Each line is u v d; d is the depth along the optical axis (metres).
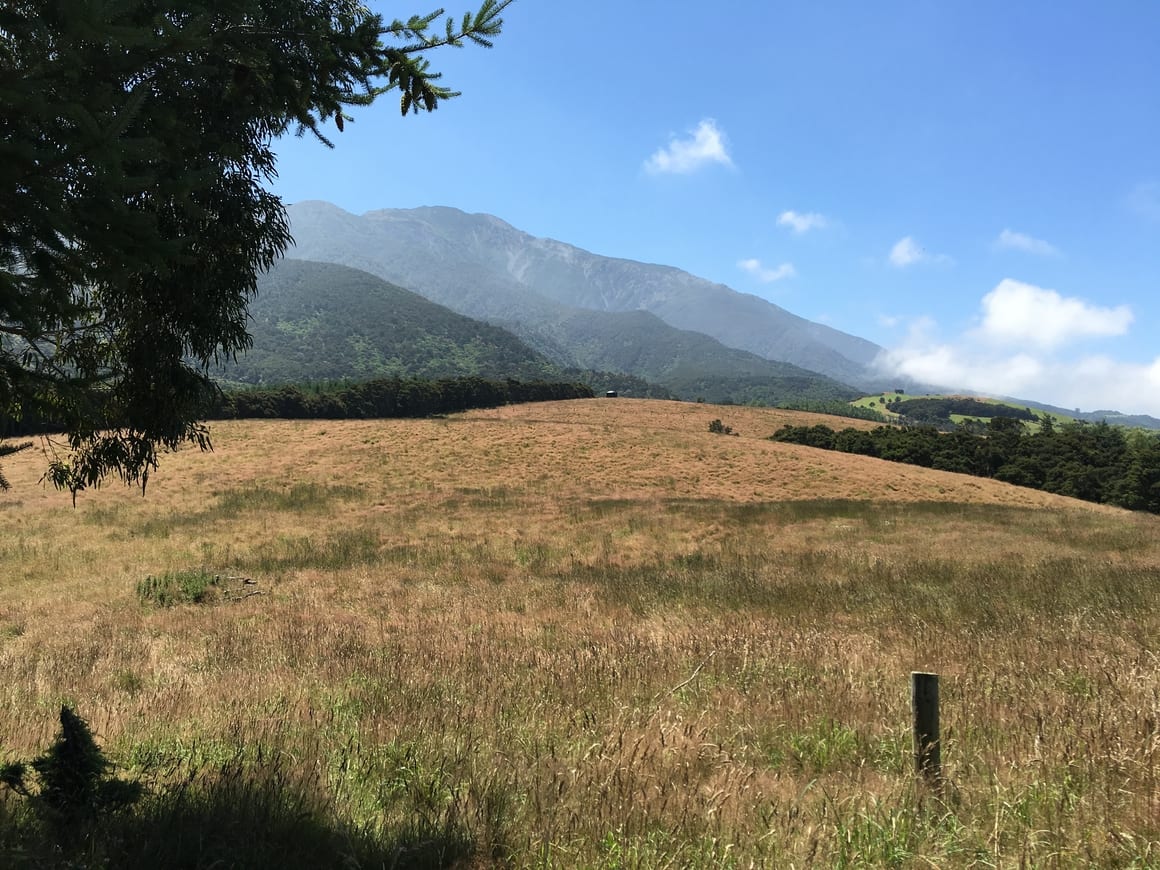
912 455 61.06
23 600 15.20
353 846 3.47
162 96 3.32
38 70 2.40
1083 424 83.50
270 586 16.64
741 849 3.35
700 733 4.92
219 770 4.44
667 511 33.69
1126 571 14.70
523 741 5.01
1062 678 6.26
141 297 3.96
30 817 3.68
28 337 2.92
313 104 4.08
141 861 3.30
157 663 8.95
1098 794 3.71
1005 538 25.23
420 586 16.23
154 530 27.42
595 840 3.45
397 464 47.06
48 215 2.41
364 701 6.46
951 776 4.17
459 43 4.12
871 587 13.37
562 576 17.52
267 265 4.44
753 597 12.98
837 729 5.27
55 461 4.35
